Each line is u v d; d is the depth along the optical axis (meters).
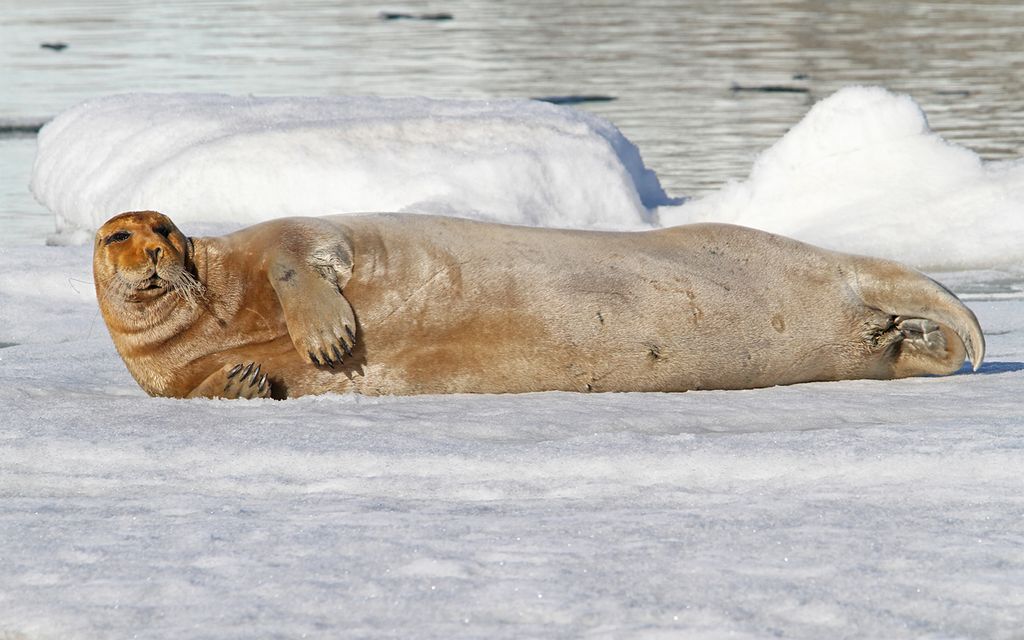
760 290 19.16
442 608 10.20
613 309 18.55
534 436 15.52
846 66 69.62
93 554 11.66
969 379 19.27
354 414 16.53
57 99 57.75
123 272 17.73
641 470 13.89
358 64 69.94
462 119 36.97
